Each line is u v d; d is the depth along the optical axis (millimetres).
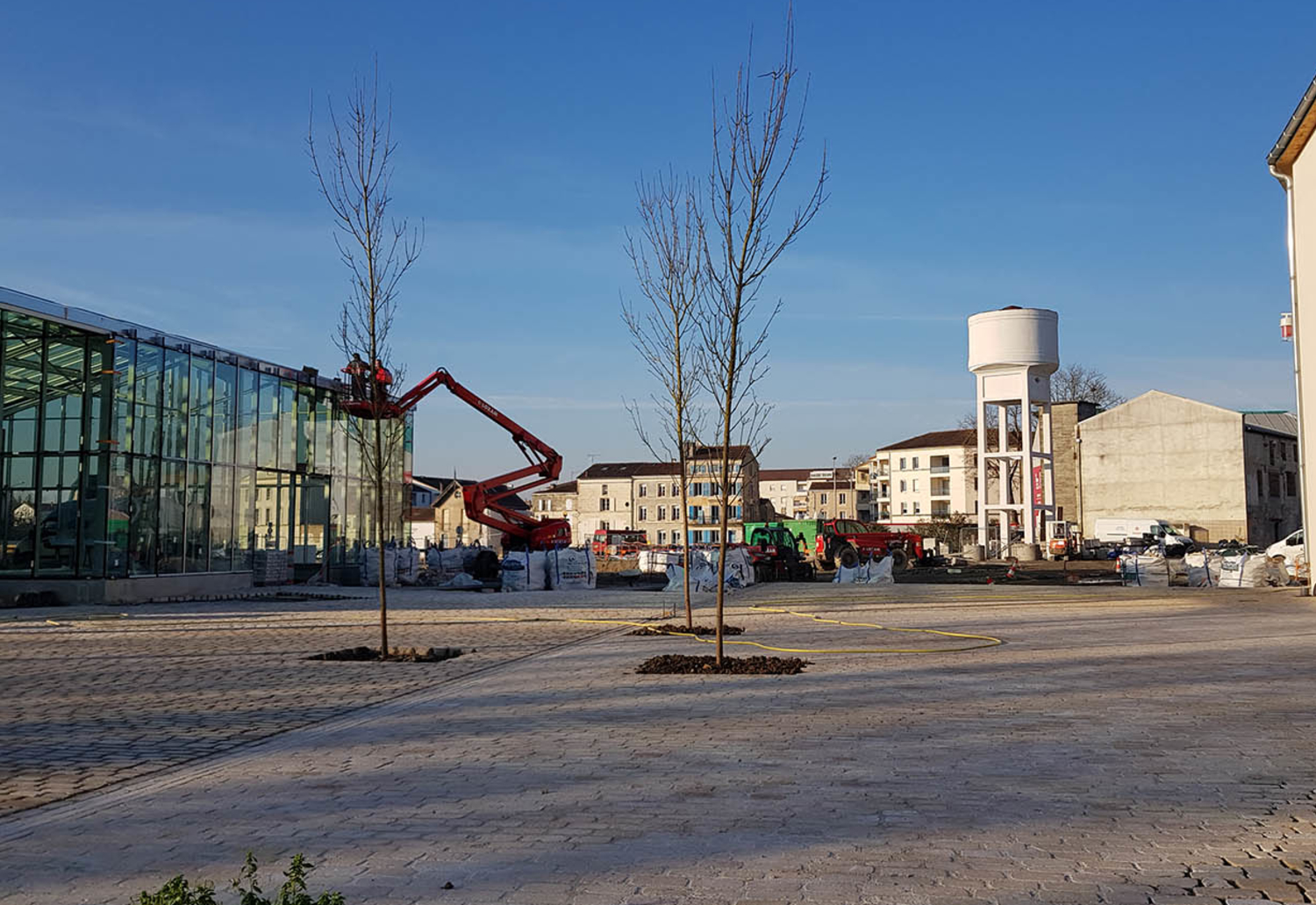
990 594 30781
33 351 27656
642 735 8922
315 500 37000
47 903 4965
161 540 28766
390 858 5570
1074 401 73312
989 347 54750
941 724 9258
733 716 9789
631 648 16328
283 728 9656
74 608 25438
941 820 6152
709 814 6352
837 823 6102
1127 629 18719
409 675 13266
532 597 30844
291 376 35188
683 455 18578
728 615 23234
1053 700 10586
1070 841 5703
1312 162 27453
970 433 118688
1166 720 9375
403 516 42094
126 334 27578
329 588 34688
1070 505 72500
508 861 5465
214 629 19969
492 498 39375
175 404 29531
